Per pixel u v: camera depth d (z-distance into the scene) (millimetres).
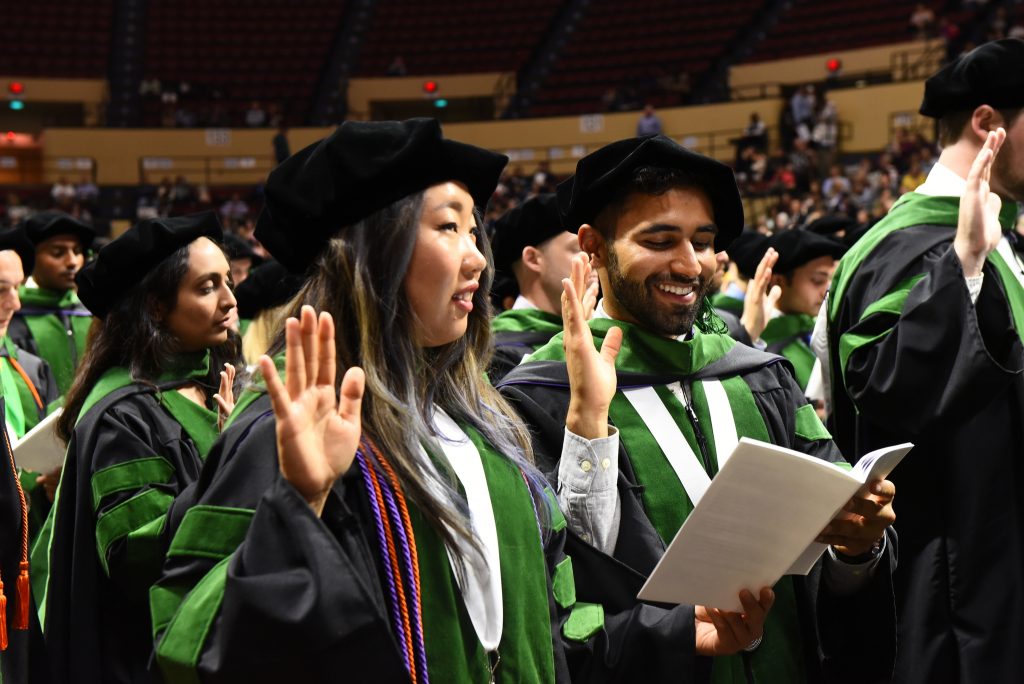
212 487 1795
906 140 19891
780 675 2555
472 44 28328
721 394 2688
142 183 26141
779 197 20391
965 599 3100
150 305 3629
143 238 3590
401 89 27656
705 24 26969
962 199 3016
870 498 2311
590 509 2449
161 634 1729
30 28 28297
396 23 29375
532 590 1998
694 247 2615
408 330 1938
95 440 3381
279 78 28406
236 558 1668
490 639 1902
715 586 2244
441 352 2088
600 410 2467
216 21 29438
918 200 3393
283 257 2012
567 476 2459
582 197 2658
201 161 26359
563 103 26750
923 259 3223
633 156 2557
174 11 29484
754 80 24906
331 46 29156
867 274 3314
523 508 2035
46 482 3893
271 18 29484
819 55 24078
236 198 24656
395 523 1831
